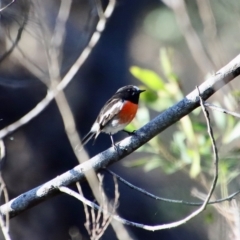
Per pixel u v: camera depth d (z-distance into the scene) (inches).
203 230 673.6
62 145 761.6
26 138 749.3
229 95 328.8
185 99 281.1
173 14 781.3
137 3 816.9
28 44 627.2
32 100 728.3
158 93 377.1
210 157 362.0
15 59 633.6
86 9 700.7
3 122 717.3
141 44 803.4
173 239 693.9
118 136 767.1
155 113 701.3
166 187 614.9
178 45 769.6
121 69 799.7
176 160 381.7
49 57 347.9
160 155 385.1
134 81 797.2
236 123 365.1
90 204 279.0
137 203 749.9
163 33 784.9
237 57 272.7
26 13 363.6
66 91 764.6
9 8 362.6
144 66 795.4
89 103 776.9
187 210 562.3
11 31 460.8
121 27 816.9
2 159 326.0
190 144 378.6
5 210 292.8
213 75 275.4
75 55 472.7
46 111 757.3
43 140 757.3
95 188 278.5
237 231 297.9
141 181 754.2
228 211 305.6
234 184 346.9
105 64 793.6
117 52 806.5
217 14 563.8
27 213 751.1
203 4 325.7
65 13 378.6
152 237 733.3
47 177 752.3
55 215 761.6
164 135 556.4
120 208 743.7
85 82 781.3
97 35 384.2
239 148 354.0
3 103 717.9
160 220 612.4
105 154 290.5
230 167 350.3
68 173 290.0
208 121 255.4
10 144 739.4
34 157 748.0
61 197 769.6
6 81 537.0
